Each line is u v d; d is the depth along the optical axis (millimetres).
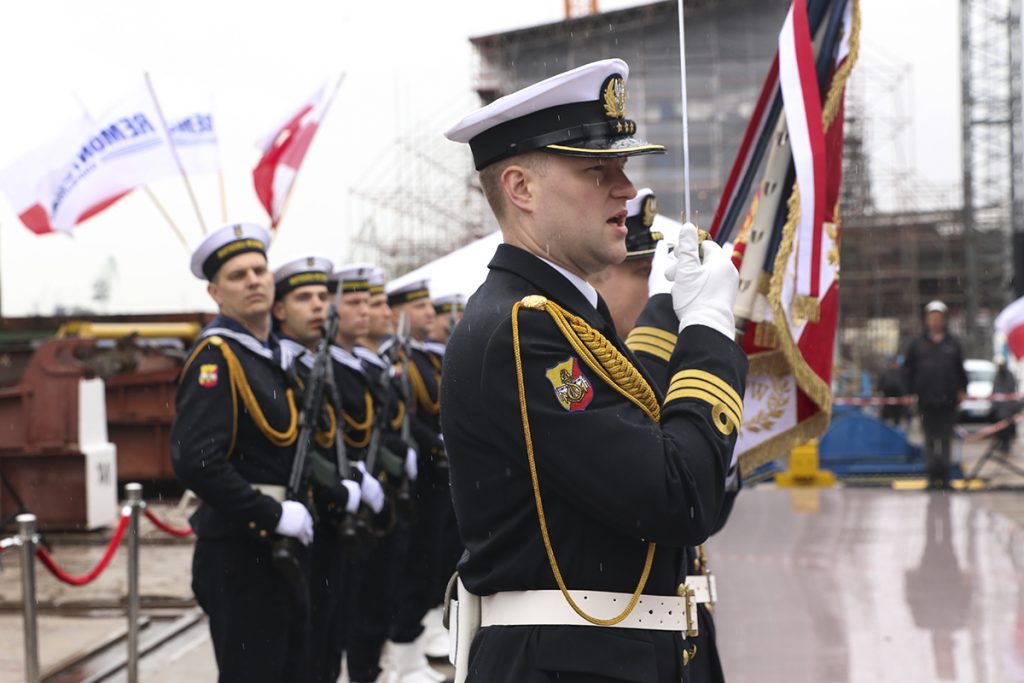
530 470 1969
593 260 2096
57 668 5836
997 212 38969
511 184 2092
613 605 2002
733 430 1989
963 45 39250
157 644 6445
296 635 4320
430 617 6777
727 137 26359
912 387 12203
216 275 4500
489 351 1994
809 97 3131
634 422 1941
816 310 3217
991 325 37844
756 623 6418
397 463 5820
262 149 8445
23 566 4410
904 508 10602
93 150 7629
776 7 26609
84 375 9891
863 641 6000
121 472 11812
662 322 2805
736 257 3348
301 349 5102
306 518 4215
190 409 4172
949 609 6641
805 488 12312
